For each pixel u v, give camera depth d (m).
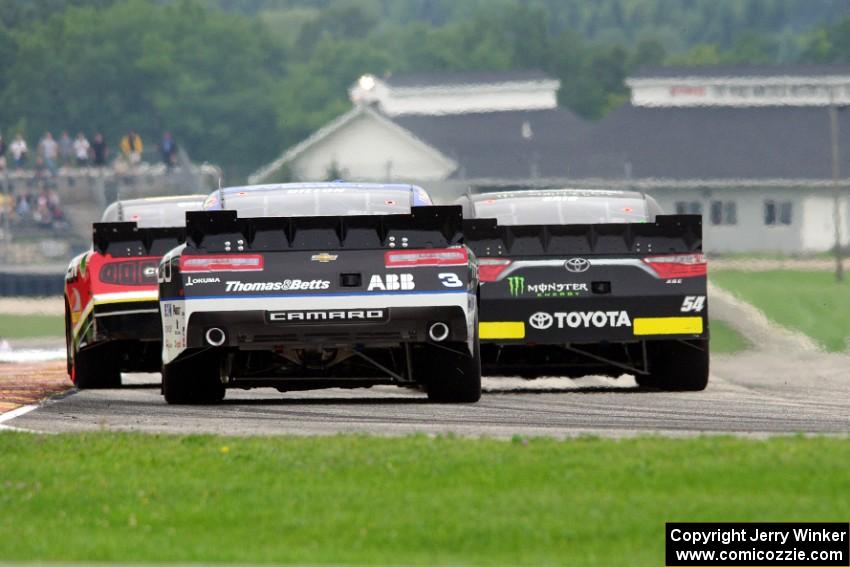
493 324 56.50
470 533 26.31
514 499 28.80
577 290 56.47
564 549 25.48
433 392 49.97
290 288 47.53
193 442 36.53
